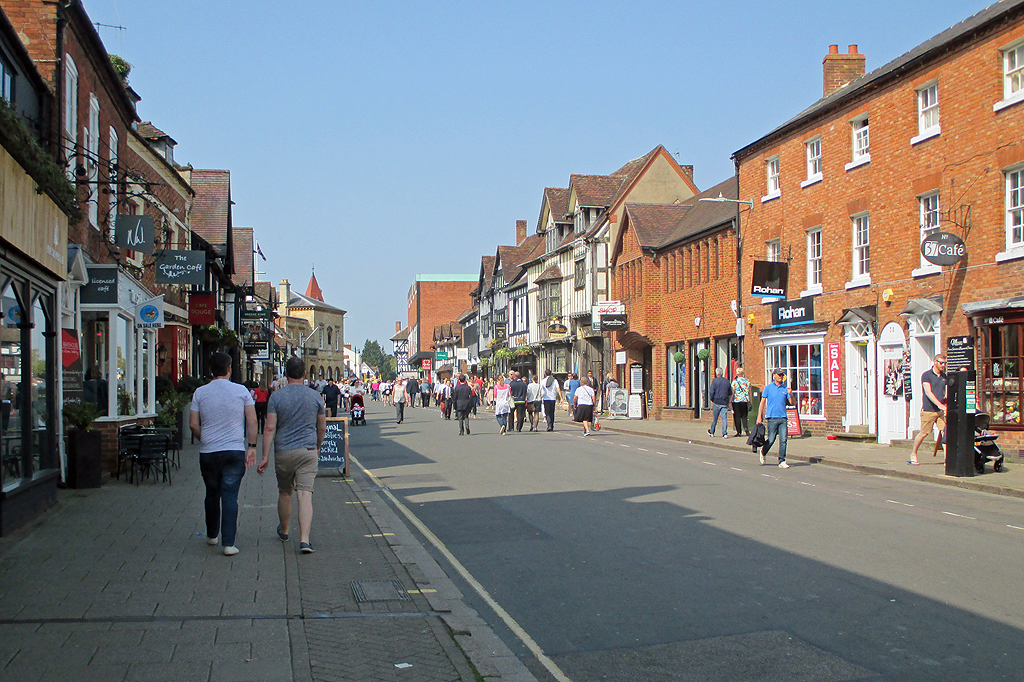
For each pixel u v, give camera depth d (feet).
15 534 31.01
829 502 40.37
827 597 23.34
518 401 96.32
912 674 17.51
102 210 57.00
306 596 22.99
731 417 102.06
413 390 192.34
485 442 80.18
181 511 36.45
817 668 17.97
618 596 23.93
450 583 25.35
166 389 67.26
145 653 18.04
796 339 83.25
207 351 112.27
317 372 350.43
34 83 43.68
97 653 17.99
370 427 110.01
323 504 40.14
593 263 143.02
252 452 28.73
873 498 41.86
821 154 80.02
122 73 72.49
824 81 91.71
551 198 174.09
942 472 50.70
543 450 70.23
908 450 65.46
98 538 30.40
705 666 18.26
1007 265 57.82
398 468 57.93
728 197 105.91
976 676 17.33
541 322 177.06
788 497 42.04
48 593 22.85
